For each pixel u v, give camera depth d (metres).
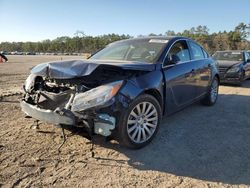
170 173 3.28
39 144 3.98
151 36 5.48
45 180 3.05
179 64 4.88
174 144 4.13
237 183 3.08
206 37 84.81
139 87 3.77
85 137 3.79
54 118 3.58
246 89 9.66
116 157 3.65
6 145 3.92
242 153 3.86
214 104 6.79
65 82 3.80
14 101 6.62
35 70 3.99
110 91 3.43
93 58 5.15
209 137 4.46
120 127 3.58
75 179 3.09
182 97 4.99
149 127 4.08
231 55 11.60
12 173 3.17
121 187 2.96
